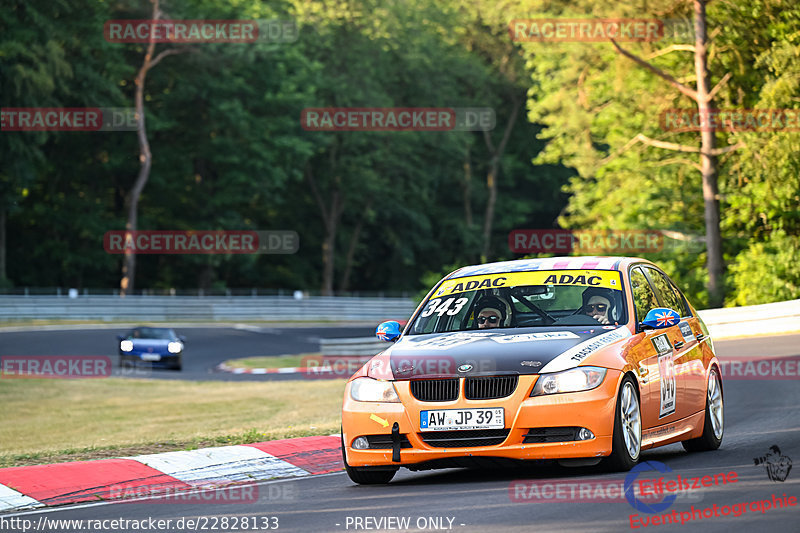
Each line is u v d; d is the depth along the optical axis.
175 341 128.25
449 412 30.25
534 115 165.50
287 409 78.00
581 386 29.80
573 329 32.53
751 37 136.50
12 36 197.12
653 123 154.50
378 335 35.84
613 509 24.86
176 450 43.88
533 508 25.66
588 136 162.12
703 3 137.75
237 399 90.81
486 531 23.22
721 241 139.88
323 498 30.47
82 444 59.56
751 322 112.12
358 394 31.94
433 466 30.95
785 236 139.12
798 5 131.75
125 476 36.53
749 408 52.22
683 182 157.25
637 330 33.31
